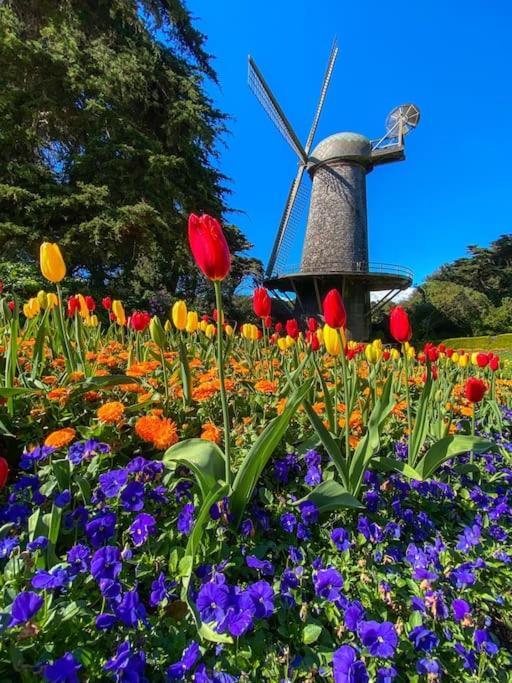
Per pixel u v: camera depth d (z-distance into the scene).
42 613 1.10
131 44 16.75
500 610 1.58
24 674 0.95
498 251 50.44
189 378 2.25
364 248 23.69
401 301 53.09
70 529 1.42
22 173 13.50
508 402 4.10
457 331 41.03
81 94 14.88
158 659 1.14
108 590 1.14
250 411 2.57
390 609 1.42
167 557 1.45
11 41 13.16
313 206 24.30
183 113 16.84
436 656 1.29
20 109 13.70
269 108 24.20
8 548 1.24
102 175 14.77
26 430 2.04
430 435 2.54
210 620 1.17
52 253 2.23
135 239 15.57
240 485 1.54
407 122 25.00
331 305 1.82
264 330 3.39
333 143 23.91
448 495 2.01
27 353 3.08
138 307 15.68
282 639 1.28
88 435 1.86
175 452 1.66
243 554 1.50
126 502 1.49
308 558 1.58
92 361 3.10
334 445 1.77
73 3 15.95
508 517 2.06
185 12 17.89
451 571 1.58
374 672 1.19
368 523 1.70
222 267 1.43
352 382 2.50
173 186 15.97
